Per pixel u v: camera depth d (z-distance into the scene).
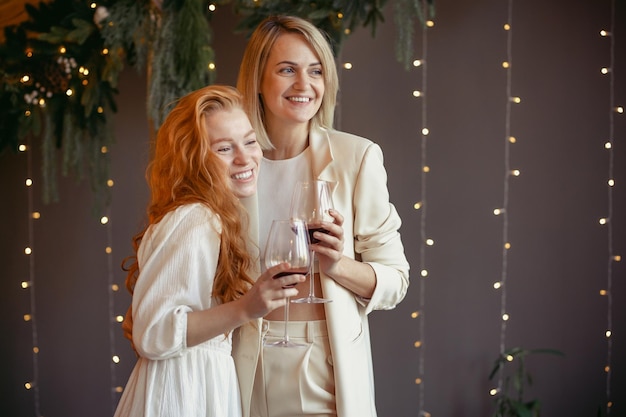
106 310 4.09
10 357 4.16
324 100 2.26
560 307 3.80
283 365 2.13
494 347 3.83
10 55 3.30
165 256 1.86
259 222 2.23
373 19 3.07
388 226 2.24
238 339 2.13
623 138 3.75
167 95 3.02
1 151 3.50
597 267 3.78
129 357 4.09
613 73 3.74
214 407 1.88
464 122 3.81
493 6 3.78
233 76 3.92
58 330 4.13
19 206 4.12
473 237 3.82
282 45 2.17
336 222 1.95
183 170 1.96
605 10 3.73
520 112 3.78
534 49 3.77
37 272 4.13
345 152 2.22
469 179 3.82
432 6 3.10
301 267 1.78
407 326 3.86
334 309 2.11
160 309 1.81
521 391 3.74
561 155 3.77
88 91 3.29
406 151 3.83
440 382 3.86
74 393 4.13
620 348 3.78
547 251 3.79
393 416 3.87
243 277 2.00
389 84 3.83
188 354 1.88
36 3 3.73
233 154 2.01
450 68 3.81
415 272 3.85
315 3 3.02
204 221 1.89
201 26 3.00
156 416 1.85
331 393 2.15
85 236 4.09
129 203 4.04
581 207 3.78
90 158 3.43
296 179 2.26
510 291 3.81
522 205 3.80
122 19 3.09
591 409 3.79
